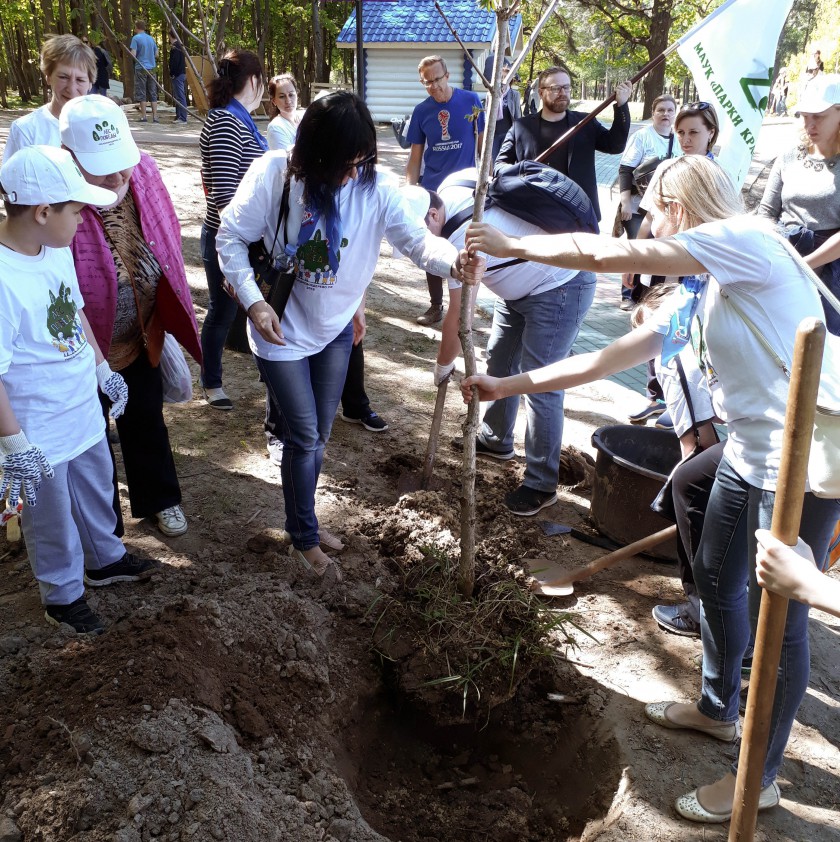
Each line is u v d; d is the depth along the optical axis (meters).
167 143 13.83
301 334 3.04
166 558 3.44
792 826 2.45
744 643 2.60
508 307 4.10
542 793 2.82
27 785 2.22
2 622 2.99
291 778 2.41
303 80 28.44
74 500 3.02
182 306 3.23
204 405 4.85
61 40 3.49
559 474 4.46
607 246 2.23
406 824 2.63
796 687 2.31
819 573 1.76
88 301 2.94
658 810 2.49
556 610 3.32
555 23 24.41
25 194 2.36
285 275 2.92
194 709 2.41
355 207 2.90
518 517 4.00
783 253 2.17
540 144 5.30
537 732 2.96
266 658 2.76
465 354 2.90
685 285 2.50
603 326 6.77
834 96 4.17
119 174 2.84
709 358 2.38
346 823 2.30
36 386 2.59
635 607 3.43
